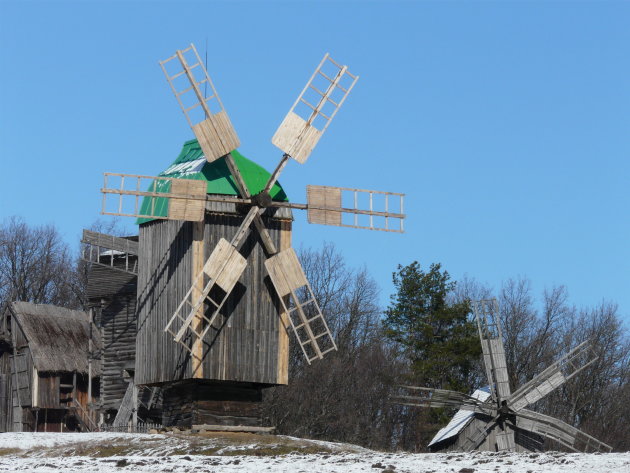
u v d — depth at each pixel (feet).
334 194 169.99
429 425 261.65
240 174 164.14
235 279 161.07
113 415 218.59
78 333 257.55
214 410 167.02
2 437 158.20
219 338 162.09
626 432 272.72
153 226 171.22
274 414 241.14
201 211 160.56
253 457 122.72
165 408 176.86
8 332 254.47
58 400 247.50
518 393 212.64
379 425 262.26
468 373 280.92
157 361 166.61
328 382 250.16
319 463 114.62
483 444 212.43
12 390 251.19
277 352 165.78
